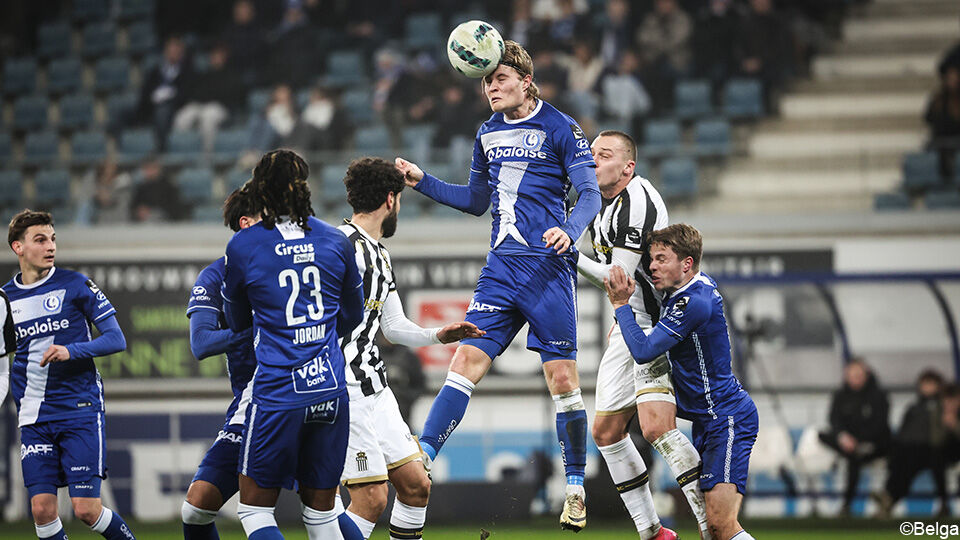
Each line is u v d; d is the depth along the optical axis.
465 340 19.62
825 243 44.69
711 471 19.80
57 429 21.89
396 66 60.59
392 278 19.84
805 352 42.69
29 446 21.89
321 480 16.83
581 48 55.84
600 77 55.06
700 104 57.09
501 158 19.17
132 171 50.84
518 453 43.16
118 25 67.38
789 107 58.97
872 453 40.66
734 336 43.00
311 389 16.22
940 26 63.19
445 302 44.38
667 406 20.50
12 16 67.81
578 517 19.38
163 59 65.00
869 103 59.00
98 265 45.38
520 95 18.83
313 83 61.16
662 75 57.44
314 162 50.59
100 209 49.81
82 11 67.88
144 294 45.25
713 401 20.05
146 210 49.47
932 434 40.41
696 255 19.62
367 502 19.55
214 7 65.81
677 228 19.64
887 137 56.09
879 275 42.03
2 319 21.75
